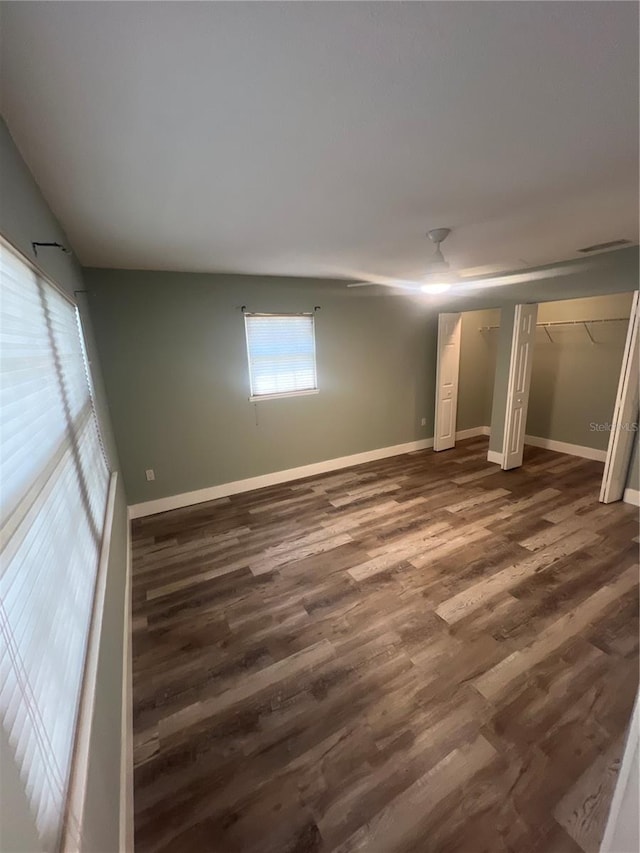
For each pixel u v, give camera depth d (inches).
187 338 147.4
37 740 27.9
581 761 56.9
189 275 144.2
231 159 57.8
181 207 76.7
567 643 78.2
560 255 130.0
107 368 135.2
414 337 205.6
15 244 44.3
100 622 52.9
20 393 38.8
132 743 62.0
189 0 29.9
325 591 98.2
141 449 145.4
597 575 99.1
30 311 48.8
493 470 181.6
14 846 22.2
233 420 162.1
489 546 115.0
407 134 52.4
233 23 32.5
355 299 182.9
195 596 98.5
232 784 55.9
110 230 89.7
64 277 79.9
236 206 77.1
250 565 111.3
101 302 131.3
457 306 194.2
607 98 45.4
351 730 63.1
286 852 48.4
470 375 235.8
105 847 38.7
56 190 65.3
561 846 47.6
